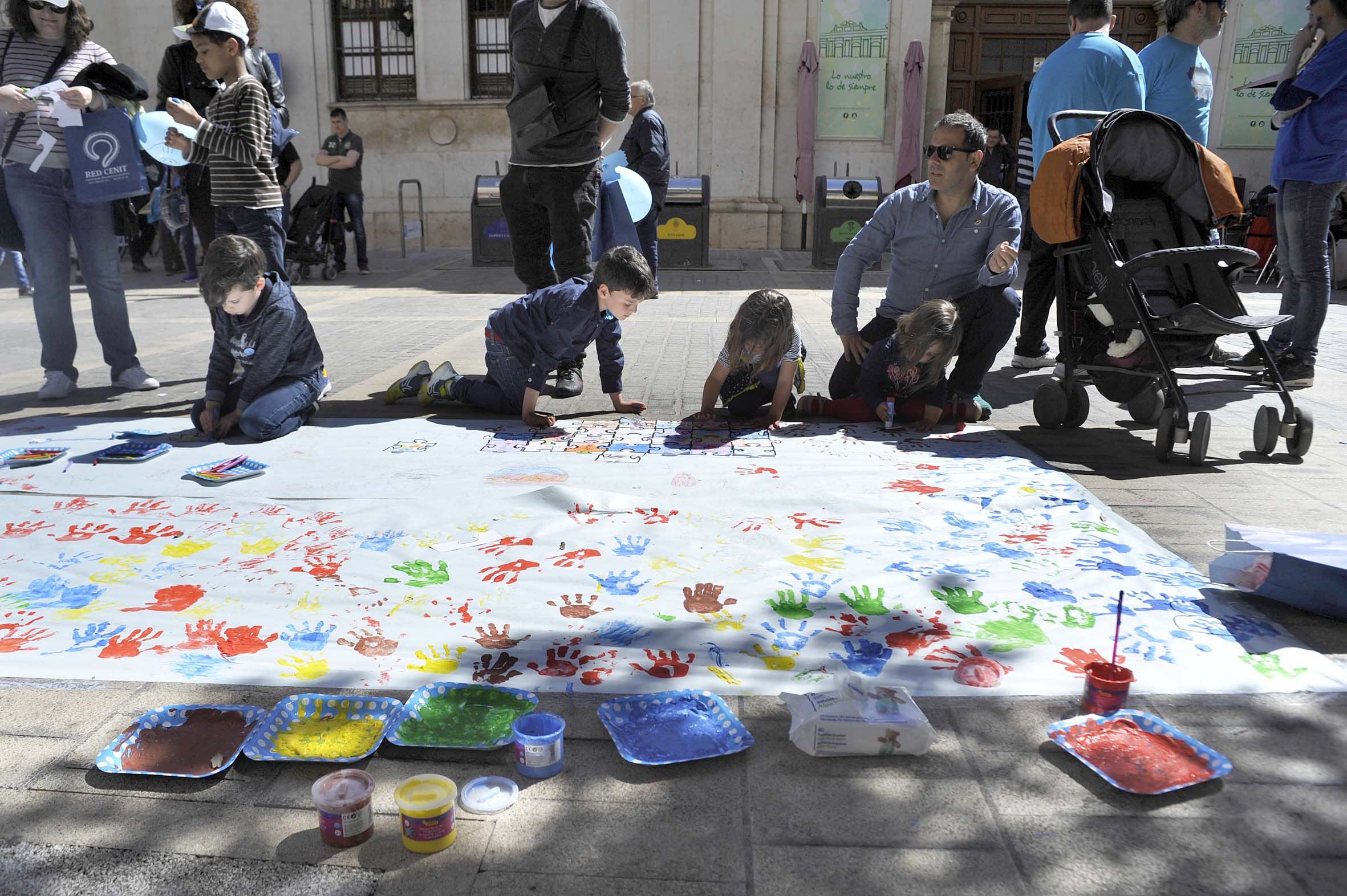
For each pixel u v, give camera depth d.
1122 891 1.46
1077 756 1.77
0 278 11.21
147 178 4.99
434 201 14.97
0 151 4.62
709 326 7.35
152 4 14.52
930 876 1.49
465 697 1.99
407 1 14.45
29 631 2.31
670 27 13.86
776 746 1.85
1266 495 3.38
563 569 2.66
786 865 1.52
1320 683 2.05
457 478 3.51
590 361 6.00
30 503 3.23
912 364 4.12
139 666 2.14
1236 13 13.64
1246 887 1.47
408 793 1.61
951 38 14.72
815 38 13.91
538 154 4.95
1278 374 3.84
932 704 1.99
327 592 2.52
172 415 4.60
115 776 1.76
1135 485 3.50
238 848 1.57
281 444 4.02
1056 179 4.02
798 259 13.15
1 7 4.63
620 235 6.47
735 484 3.43
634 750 1.81
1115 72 5.17
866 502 3.18
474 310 8.45
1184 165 4.17
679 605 2.45
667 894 1.46
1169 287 4.23
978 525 3.02
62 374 4.98
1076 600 2.46
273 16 14.48
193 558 2.76
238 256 3.88
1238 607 2.43
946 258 4.34
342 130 11.53
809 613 2.40
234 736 1.86
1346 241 9.93
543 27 4.76
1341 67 4.61
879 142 14.26
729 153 14.23
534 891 1.47
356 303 9.04
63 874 1.51
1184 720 1.93
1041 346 5.81
